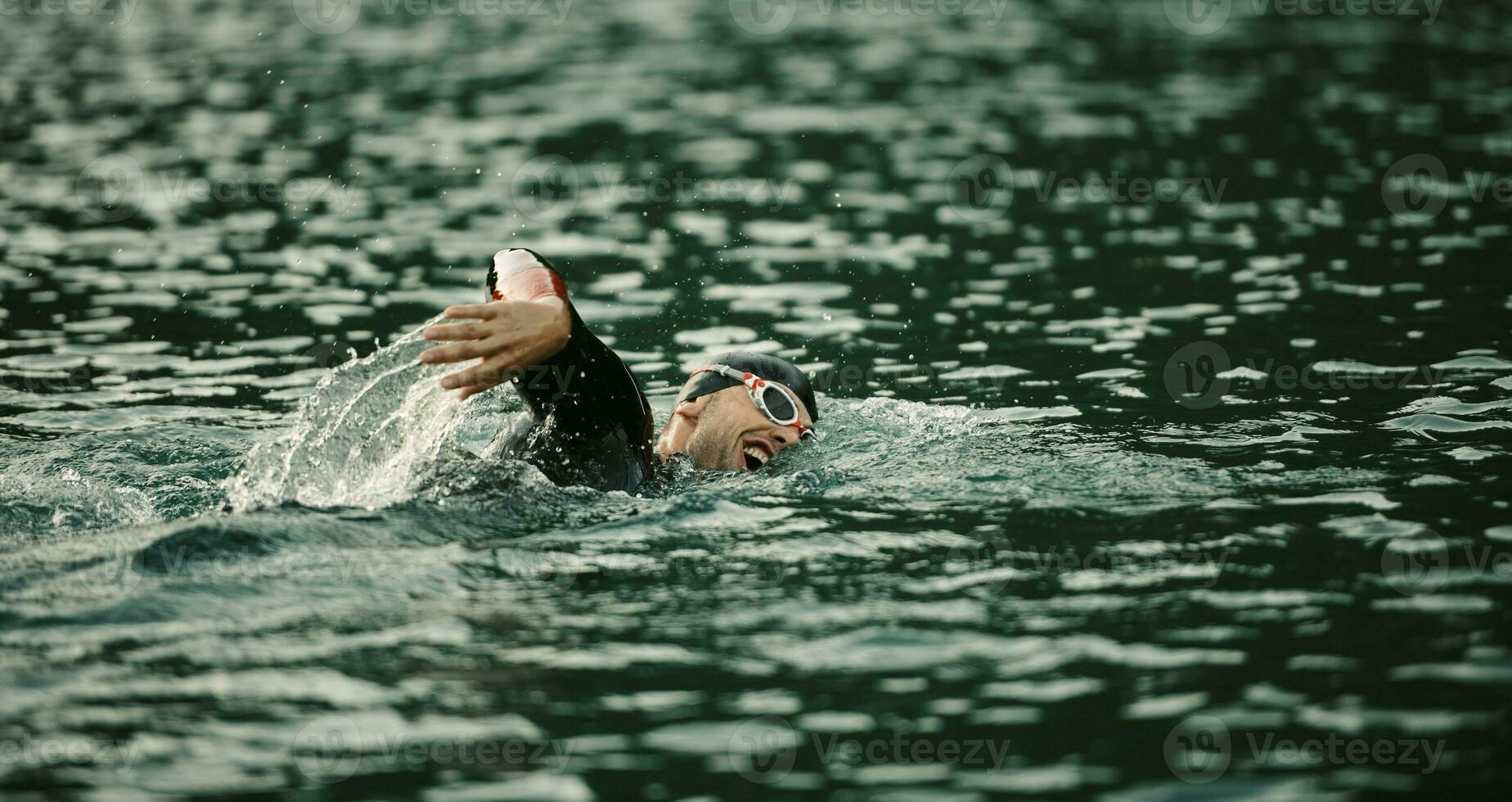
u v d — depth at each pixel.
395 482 10.62
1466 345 14.89
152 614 8.28
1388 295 17.31
